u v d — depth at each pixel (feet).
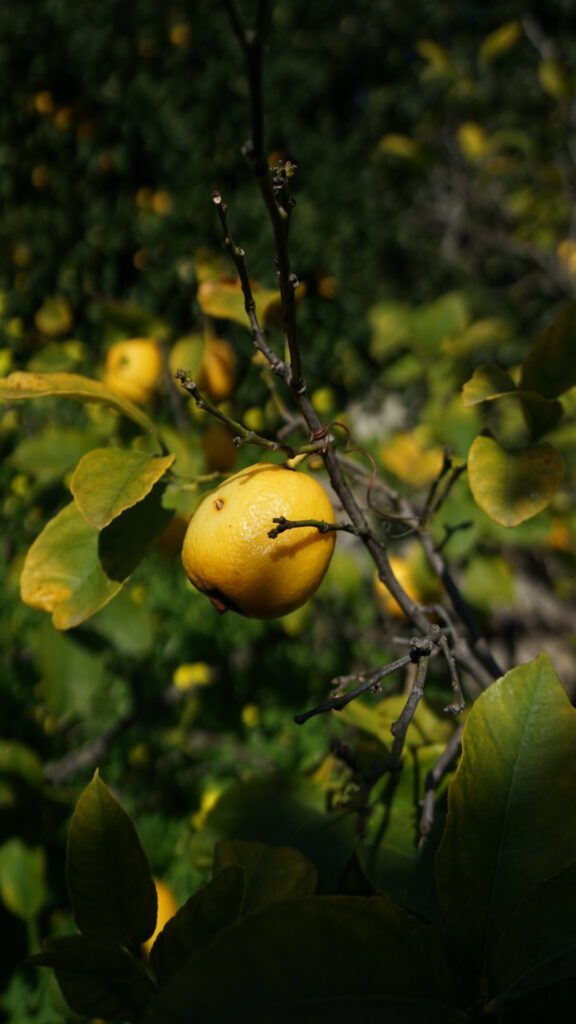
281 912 1.63
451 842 1.77
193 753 5.40
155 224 10.25
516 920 1.71
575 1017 1.81
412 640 1.90
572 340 2.26
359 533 1.99
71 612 2.08
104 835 1.86
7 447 6.51
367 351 9.94
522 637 6.11
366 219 10.96
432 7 11.41
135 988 1.81
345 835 2.21
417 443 4.56
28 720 5.26
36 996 4.24
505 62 11.00
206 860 2.35
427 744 2.43
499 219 7.79
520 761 1.80
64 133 10.39
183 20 10.72
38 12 10.16
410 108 11.12
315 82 11.19
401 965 1.66
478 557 4.16
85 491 2.03
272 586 1.95
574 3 10.98
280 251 1.77
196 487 2.18
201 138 10.56
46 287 10.19
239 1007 1.57
